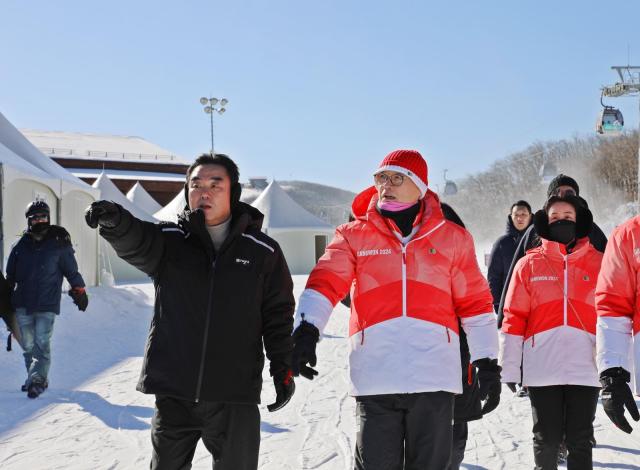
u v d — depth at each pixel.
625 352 3.38
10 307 4.67
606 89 25.42
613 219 59.62
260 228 3.52
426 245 3.49
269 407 3.38
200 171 3.42
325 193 160.88
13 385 8.06
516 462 5.12
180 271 3.31
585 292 4.30
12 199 13.31
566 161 76.19
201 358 3.24
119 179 60.19
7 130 15.94
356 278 3.54
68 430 6.00
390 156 3.64
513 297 4.46
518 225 7.08
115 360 9.86
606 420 6.37
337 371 9.02
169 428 3.25
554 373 4.25
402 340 3.38
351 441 5.65
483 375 3.47
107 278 19.62
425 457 3.37
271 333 3.42
